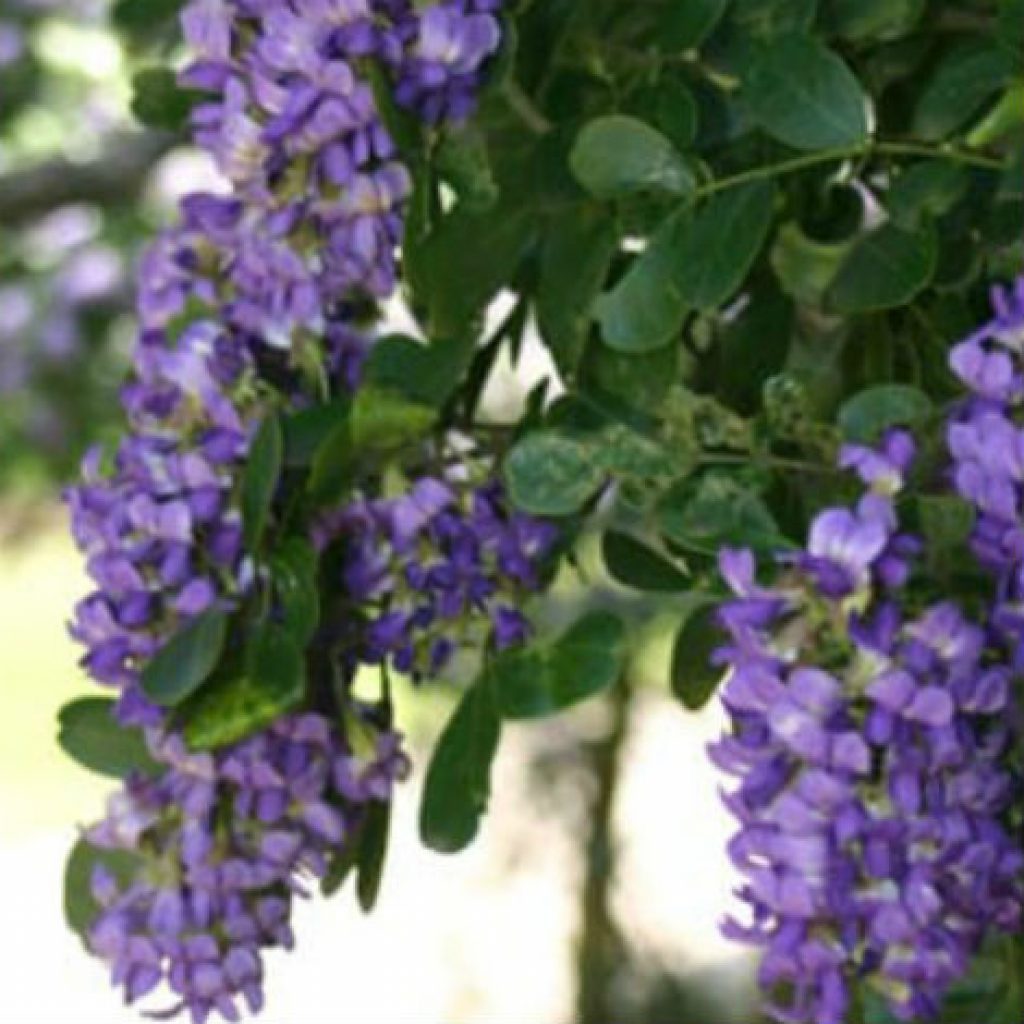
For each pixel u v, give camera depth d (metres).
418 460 1.14
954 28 1.16
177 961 1.13
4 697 4.45
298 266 1.14
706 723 3.19
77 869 1.20
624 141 1.12
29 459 2.39
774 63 1.12
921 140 1.13
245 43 1.14
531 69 1.16
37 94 2.24
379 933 3.35
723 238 1.12
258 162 1.14
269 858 1.13
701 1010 2.45
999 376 1.06
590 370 1.16
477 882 2.88
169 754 1.13
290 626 1.11
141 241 2.37
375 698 1.26
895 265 1.13
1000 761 1.06
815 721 1.03
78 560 4.59
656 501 1.11
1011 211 1.14
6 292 2.39
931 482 1.08
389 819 1.16
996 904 1.05
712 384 1.19
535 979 3.09
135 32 1.46
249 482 1.10
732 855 1.04
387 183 1.12
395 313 1.39
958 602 1.06
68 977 3.51
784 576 1.04
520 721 1.15
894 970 1.03
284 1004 3.26
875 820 1.02
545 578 1.17
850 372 1.18
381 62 1.12
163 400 1.14
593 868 2.40
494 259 1.15
